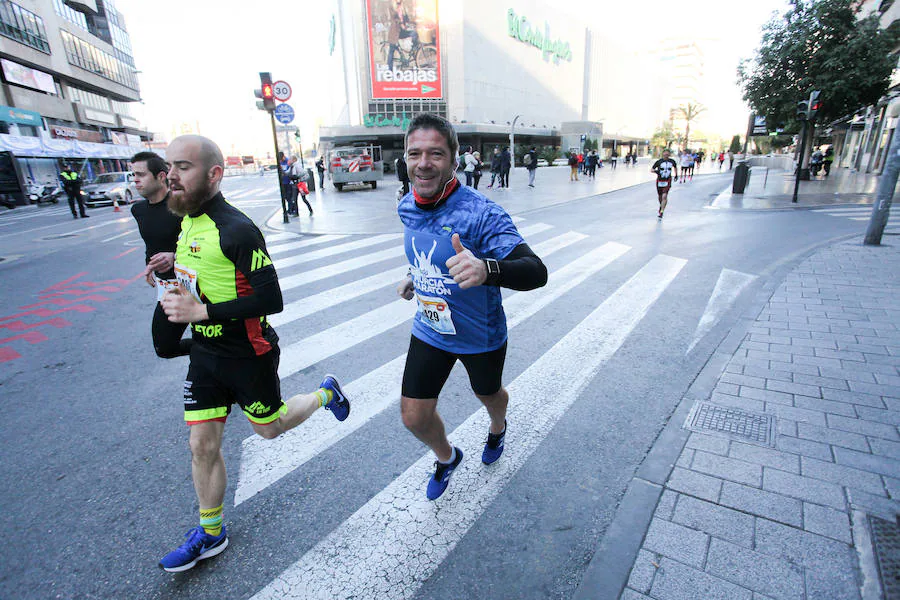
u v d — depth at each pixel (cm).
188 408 224
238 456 301
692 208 1401
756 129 2298
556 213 1337
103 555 229
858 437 288
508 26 5816
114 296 673
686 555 212
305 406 263
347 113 5428
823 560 205
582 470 279
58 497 269
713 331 473
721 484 255
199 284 215
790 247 823
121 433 333
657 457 281
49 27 3719
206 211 214
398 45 4931
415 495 264
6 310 615
